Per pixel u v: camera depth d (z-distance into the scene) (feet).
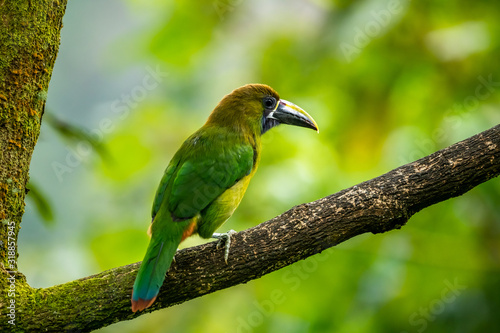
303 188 38.29
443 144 38.73
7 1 22.57
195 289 24.22
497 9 37.93
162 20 42.16
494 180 35.68
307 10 40.37
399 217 24.54
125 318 23.61
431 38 38.19
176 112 43.24
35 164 53.88
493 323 34.22
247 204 38.11
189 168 27.78
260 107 31.91
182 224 26.25
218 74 42.39
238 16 41.65
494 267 35.19
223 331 37.22
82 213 44.27
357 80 39.40
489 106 37.93
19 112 22.72
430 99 39.29
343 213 24.43
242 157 29.07
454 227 36.32
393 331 35.09
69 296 22.85
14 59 22.48
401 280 35.73
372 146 39.52
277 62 40.73
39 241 43.37
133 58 43.09
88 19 67.62
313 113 40.11
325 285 36.11
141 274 23.29
